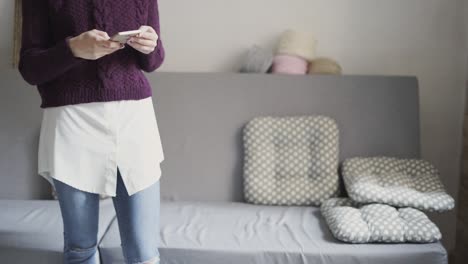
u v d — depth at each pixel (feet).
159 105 6.76
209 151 6.72
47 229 5.32
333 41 7.49
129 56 3.92
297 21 7.47
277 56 7.15
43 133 4.02
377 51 7.48
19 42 7.32
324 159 6.43
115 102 3.90
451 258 7.50
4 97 6.66
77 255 4.22
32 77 3.67
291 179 6.49
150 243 4.16
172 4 7.48
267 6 7.43
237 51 7.55
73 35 3.78
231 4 7.45
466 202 6.95
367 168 6.36
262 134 6.57
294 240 5.09
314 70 7.06
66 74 3.80
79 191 3.94
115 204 4.11
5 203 6.21
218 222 5.64
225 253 4.89
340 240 5.04
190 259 4.92
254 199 6.41
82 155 3.88
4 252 4.97
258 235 5.23
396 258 4.83
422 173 6.29
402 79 6.81
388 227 4.97
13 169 6.59
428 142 7.56
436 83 7.47
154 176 4.09
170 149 6.72
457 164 7.54
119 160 3.93
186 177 6.70
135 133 3.97
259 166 6.46
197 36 7.55
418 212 5.32
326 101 6.78
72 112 3.85
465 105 7.14
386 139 6.74
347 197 6.46
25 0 3.80
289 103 6.78
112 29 3.80
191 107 6.76
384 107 6.77
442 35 7.35
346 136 6.75
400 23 7.38
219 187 6.69
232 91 6.79
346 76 6.83
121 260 4.95
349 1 7.37
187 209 6.13
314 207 6.34
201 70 7.61
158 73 6.84
